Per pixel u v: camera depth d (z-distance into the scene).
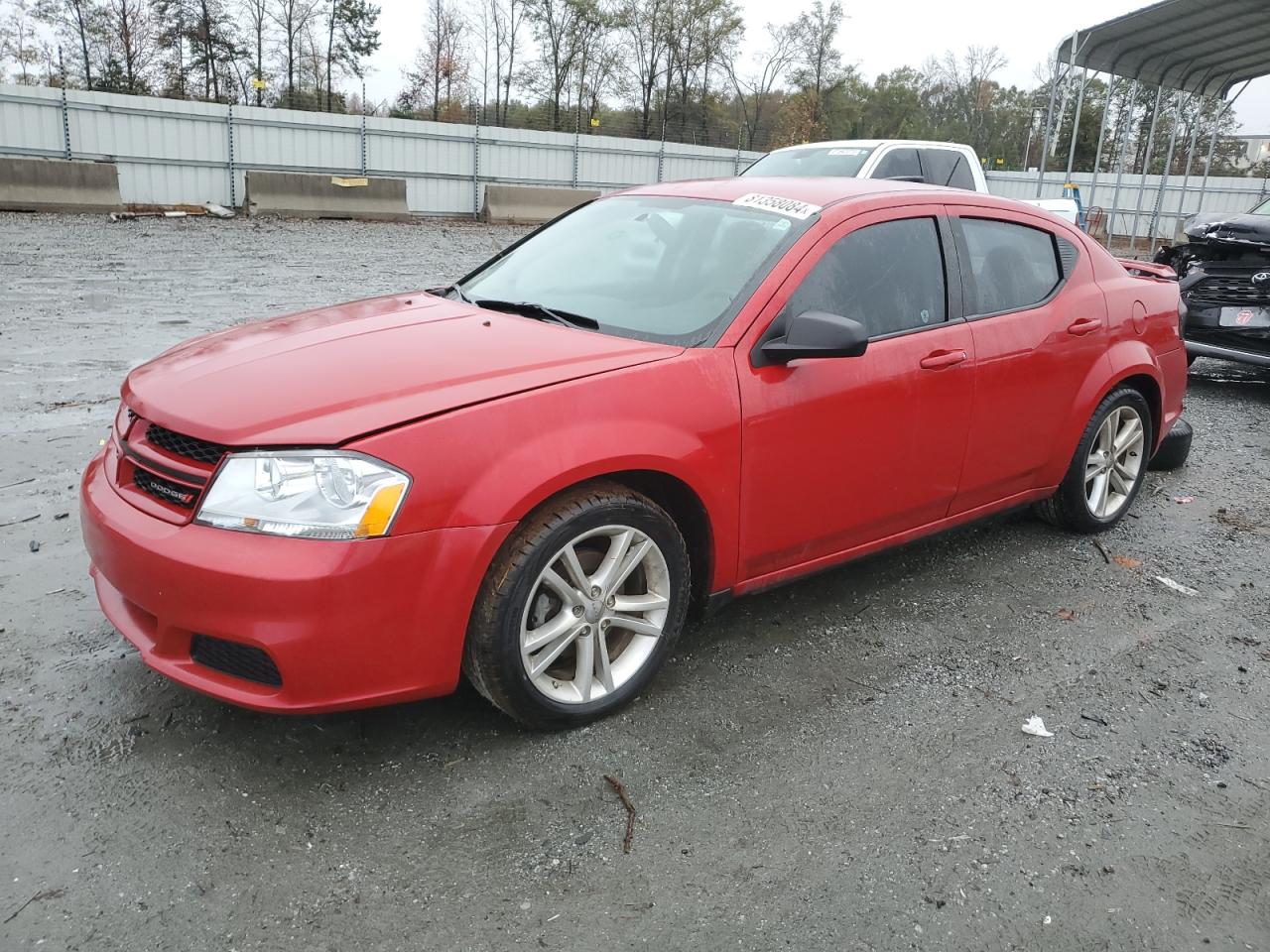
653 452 2.86
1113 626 3.88
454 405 2.60
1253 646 3.77
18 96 20.44
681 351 3.07
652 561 3.01
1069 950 2.21
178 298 10.40
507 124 51.88
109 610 2.81
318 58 50.44
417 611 2.52
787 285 3.30
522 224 25.41
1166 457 6.11
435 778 2.70
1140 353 4.68
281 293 11.10
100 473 2.89
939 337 3.72
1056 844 2.57
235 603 2.39
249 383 2.74
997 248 4.14
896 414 3.55
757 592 3.42
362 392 2.63
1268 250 8.20
